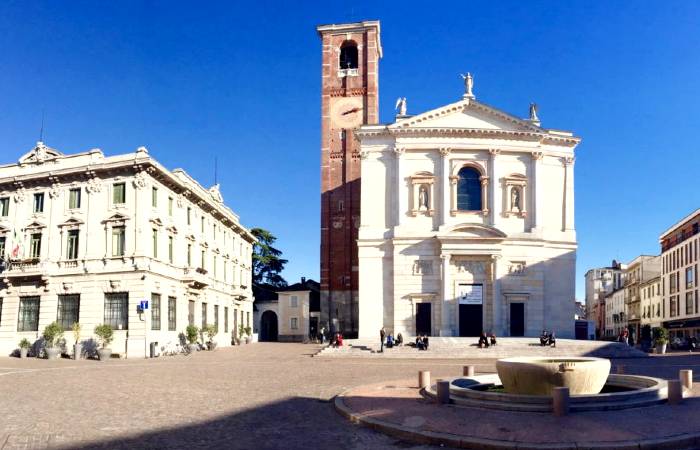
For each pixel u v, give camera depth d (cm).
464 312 5716
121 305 4769
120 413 1831
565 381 1730
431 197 5872
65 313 4916
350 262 6950
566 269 5878
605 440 1304
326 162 7188
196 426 1617
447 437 1369
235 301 7350
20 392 2355
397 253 5800
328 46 7394
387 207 5950
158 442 1422
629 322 12019
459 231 5762
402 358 4494
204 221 6225
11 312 5038
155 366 3753
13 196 5206
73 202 5053
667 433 1355
